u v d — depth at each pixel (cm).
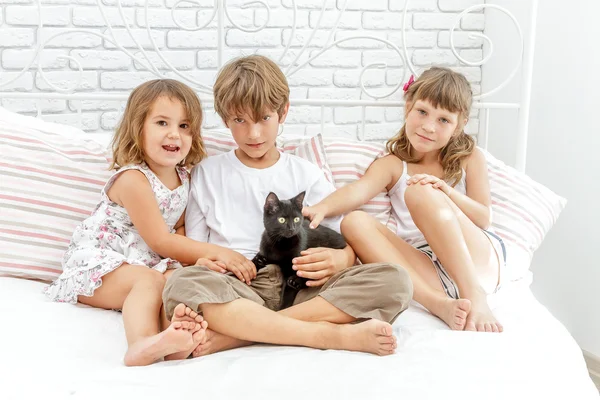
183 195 163
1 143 166
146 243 156
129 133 155
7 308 134
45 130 176
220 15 208
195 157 168
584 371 128
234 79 155
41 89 250
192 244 151
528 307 153
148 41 258
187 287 123
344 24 275
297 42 272
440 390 104
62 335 124
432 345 123
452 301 139
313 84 277
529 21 207
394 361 115
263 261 146
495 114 286
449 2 284
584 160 232
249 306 125
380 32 279
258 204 164
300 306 131
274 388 103
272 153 171
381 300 129
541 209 186
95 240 153
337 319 130
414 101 175
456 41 287
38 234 158
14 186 160
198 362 113
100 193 167
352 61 279
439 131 173
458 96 171
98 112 258
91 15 251
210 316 124
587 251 233
